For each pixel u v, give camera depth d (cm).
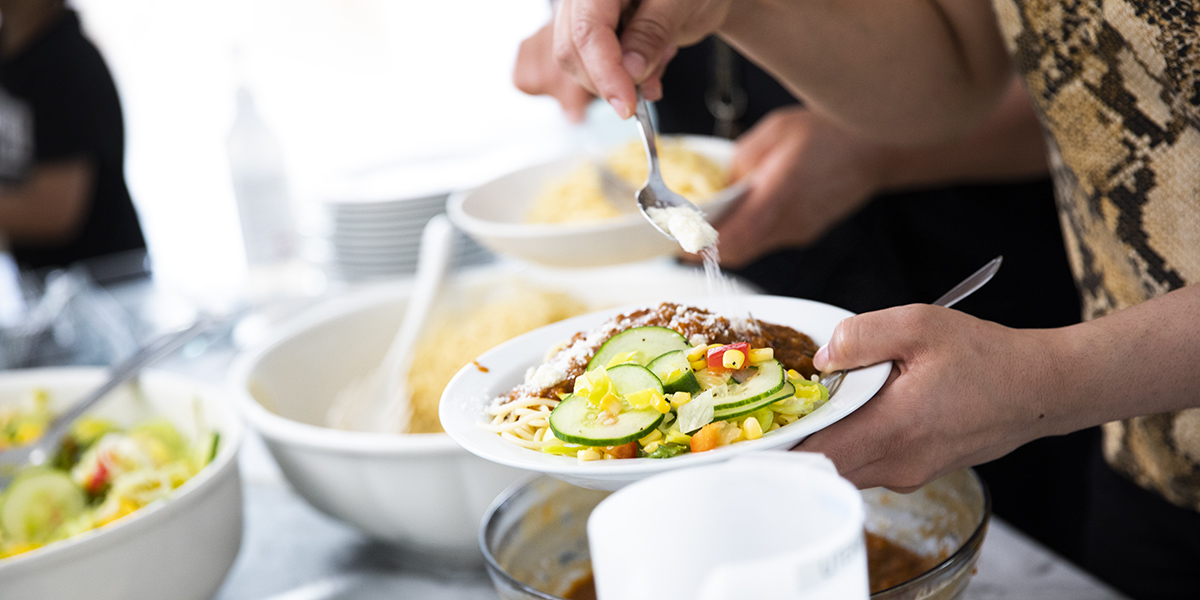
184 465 127
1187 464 111
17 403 145
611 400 87
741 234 157
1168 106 100
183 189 566
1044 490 183
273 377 142
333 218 213
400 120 561
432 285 152
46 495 125
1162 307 93
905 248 192
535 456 87
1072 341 92
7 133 311
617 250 138
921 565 93
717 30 116
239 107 198
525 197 177
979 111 131
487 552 91
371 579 120
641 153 167
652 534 71
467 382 96
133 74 596
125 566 107
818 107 128
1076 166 108
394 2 558
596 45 103
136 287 229
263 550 127
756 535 71
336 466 114
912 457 91
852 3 119
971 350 90
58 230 322
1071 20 102
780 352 93
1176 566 120
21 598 104
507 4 569
